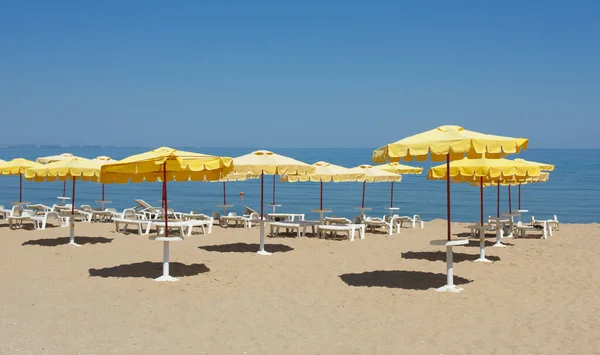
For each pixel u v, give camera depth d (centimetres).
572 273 964
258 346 595
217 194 3688
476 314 713
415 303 767
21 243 1259
